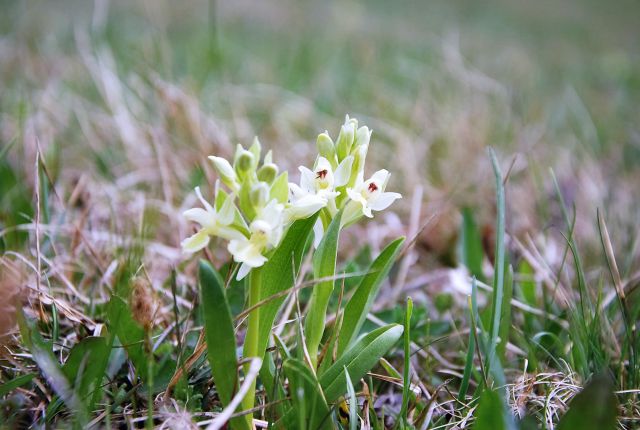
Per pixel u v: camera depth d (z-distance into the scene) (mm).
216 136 808
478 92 1146
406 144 875
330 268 441
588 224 729
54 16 1595
